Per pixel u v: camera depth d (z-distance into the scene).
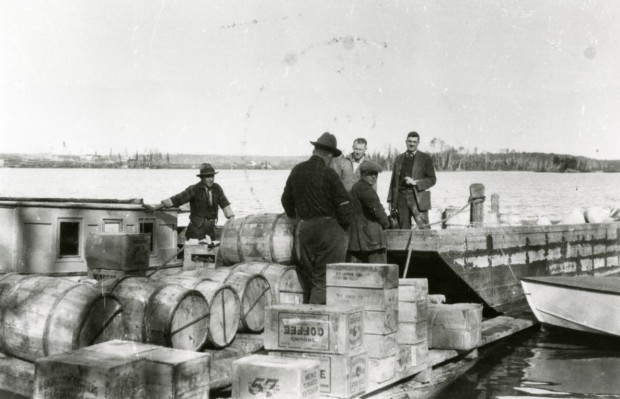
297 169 7.59
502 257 11.43
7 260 9.13
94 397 4.46
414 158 10.62
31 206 9.20
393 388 6.98
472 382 7.37
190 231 10.57
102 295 6.13
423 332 7.25
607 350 9.22
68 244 9.61
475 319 8.32
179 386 4.79
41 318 5.98
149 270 10.09
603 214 17.50
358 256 8.47
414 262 10.57
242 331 7.74
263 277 7.89
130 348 5.10
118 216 10.05
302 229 7.46
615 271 15.29
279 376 5.01
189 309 6.65
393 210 10.73
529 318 10.88
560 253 13.27
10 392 5.98
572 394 6.90
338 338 5.64
